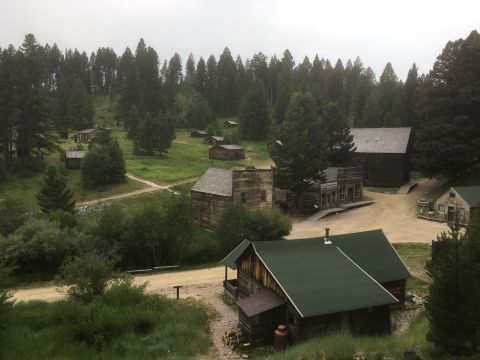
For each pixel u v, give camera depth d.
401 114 103.06
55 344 20.22
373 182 71.56
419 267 33.59
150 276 33.72
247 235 37.94
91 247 33.88
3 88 69.69
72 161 72.38
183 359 19.09
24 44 74.94
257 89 117.31
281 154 55.66
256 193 48.19
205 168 79.56
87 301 24.48
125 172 66.75
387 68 151.38
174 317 24.02
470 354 13.92
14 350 19.34
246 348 21.33
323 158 57.25
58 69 188.88
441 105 60.91
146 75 140.62
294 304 20.27
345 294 21.36
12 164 71.50
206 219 49.78
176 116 137.38
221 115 154.50
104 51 197.38
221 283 31.53
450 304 14.27
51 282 32.03
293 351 17.89
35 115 70.88
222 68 165.75
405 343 17.41
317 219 52.09
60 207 47.16
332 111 69.00
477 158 60.06
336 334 19.38
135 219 36.06
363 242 27.17
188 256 37.69
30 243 32.56
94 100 173.25
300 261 23.67
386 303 21.11
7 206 39.19
